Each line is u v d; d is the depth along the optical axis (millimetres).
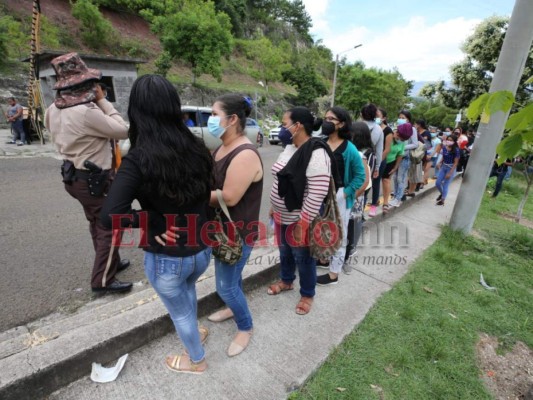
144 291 2441
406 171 5277
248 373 1923
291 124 2154
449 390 1938
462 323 2551
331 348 2152
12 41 14789
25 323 2252
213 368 1944
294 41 54531
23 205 4680
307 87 30750
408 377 1995
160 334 2131
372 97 30328
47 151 9125
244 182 1644
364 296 2803
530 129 1402
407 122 4605
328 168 2018
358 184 2645
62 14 20141
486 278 3314
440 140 7809
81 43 19391
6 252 3252
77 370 1781
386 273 3260
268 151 13000
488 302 2867
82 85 2160
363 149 3070
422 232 4527
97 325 1983
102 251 2482
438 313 2643
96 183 2297
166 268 1499
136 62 13938
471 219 4441
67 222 4117
